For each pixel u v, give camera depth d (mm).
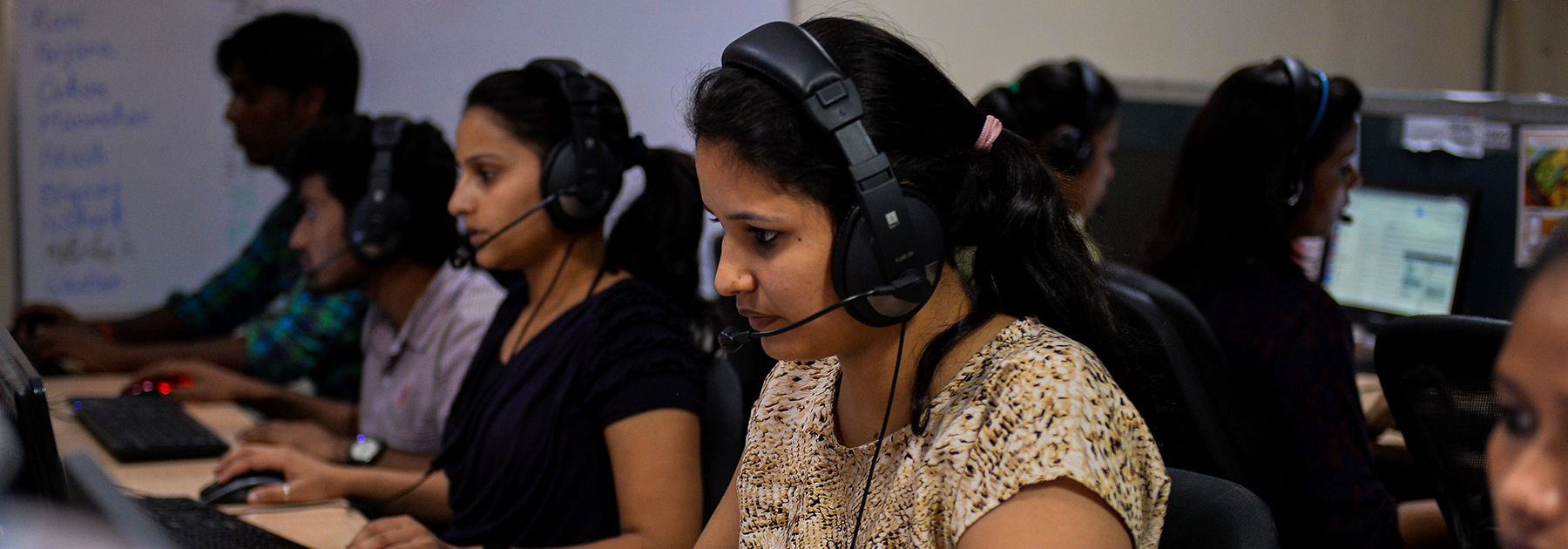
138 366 2338
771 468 945
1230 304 1553
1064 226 853
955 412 785
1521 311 429
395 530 1241
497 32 2998
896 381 836
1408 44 3830
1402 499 1971
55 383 2250
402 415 1806
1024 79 2240
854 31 808
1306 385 1474
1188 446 1368
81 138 2746
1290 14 3699
